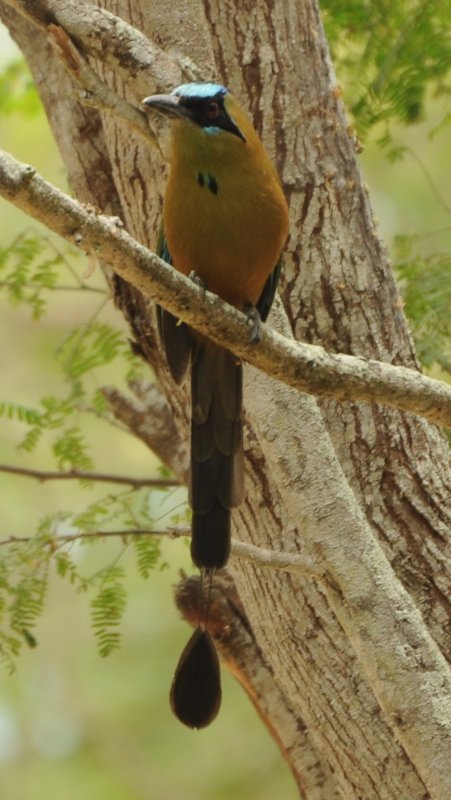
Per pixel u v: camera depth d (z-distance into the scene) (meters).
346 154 11.55
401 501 11.00
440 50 14.27
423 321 13.44
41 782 18.44
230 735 18.08
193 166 9.55
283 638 10.97
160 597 18.38
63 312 21.77
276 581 10.88
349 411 11.08
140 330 11.81
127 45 10.27
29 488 19.42
